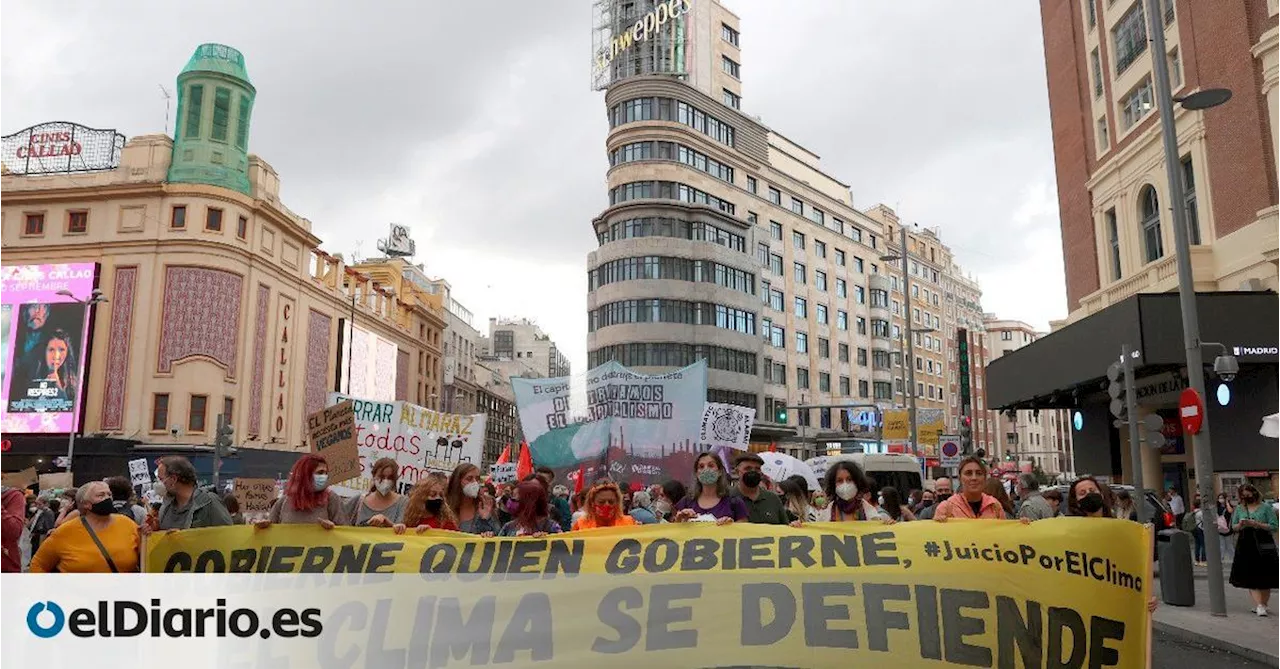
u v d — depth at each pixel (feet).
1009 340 379.55
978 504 21.66
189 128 155.84
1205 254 68.08
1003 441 348.59
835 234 246.06
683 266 185.57
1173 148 42.01
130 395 144.87
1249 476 65.51
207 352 148.36
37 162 160.45
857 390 244.42
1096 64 89.56
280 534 17.17
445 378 281.74
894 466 90.58
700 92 203.92
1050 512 26.18
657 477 42.37
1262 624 35.47
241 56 161.99
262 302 161.17
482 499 24.98
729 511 21.95
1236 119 65.31
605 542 16.81
